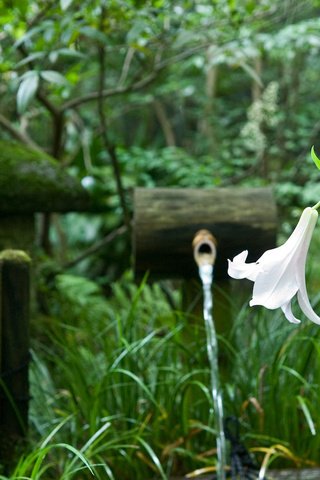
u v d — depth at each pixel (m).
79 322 3.98
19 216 3.72
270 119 6.77
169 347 2.98
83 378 2.80
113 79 8.43
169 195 3.00
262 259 1.38
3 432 2.64
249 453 2.61
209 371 2.80
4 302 2.62
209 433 2.82
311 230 1.38
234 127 8.88
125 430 2.77
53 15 4.25
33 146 4.98
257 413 2.83
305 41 4.93
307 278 3.70
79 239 6.88
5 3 3.70
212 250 2.81
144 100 8.06
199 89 8.98
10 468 2.61
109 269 6.75
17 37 4.10
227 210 2.97
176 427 2.80
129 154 6.58
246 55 3.92
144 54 4.48
